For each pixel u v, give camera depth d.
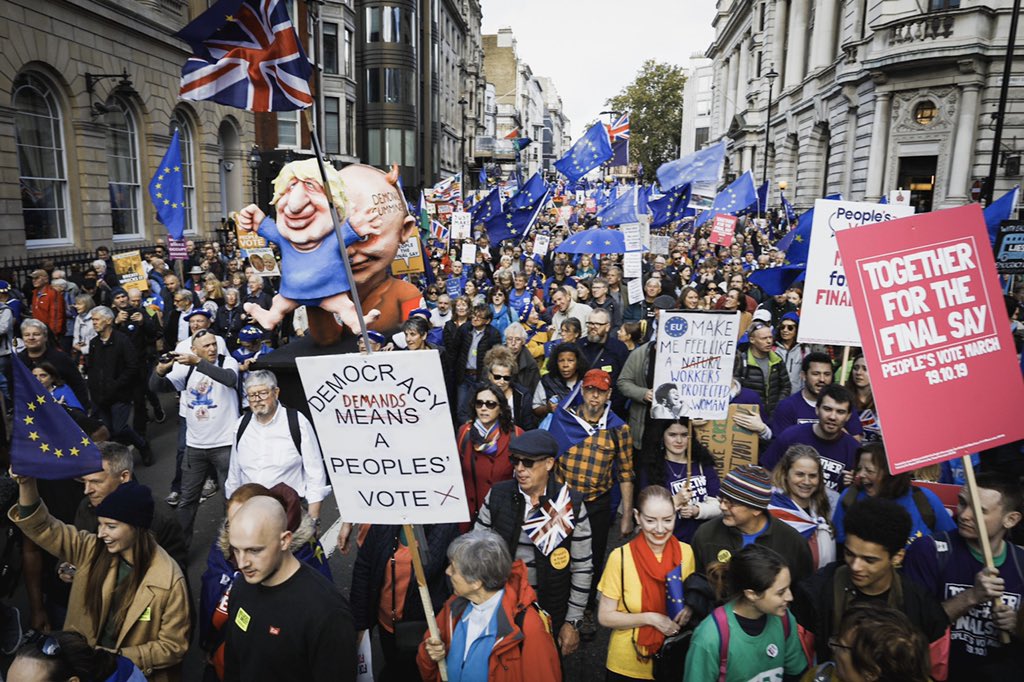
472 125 72.38
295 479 4.79
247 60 4.23
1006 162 23.55
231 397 6.03
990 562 2.91
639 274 10.76
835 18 35.00
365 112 40.25
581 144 16.09
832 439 4.48
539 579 3.69
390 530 3.73
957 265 3.09
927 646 2.36
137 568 3.24
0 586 4.29
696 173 15.32
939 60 23.86
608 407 4.82
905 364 3.04
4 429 4.84
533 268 14.07
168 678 3.27
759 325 6.57
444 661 3.09
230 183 26.36
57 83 16.62
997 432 3.07
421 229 18.77
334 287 7.30
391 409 3.06
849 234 3.04
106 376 7.59
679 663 3.28
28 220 16.17
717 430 4.93
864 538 2.83
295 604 2.78
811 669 3.01
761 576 2.71
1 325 7.80
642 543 3.50
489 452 4.46
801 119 39.06
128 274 10.70
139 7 19.31
